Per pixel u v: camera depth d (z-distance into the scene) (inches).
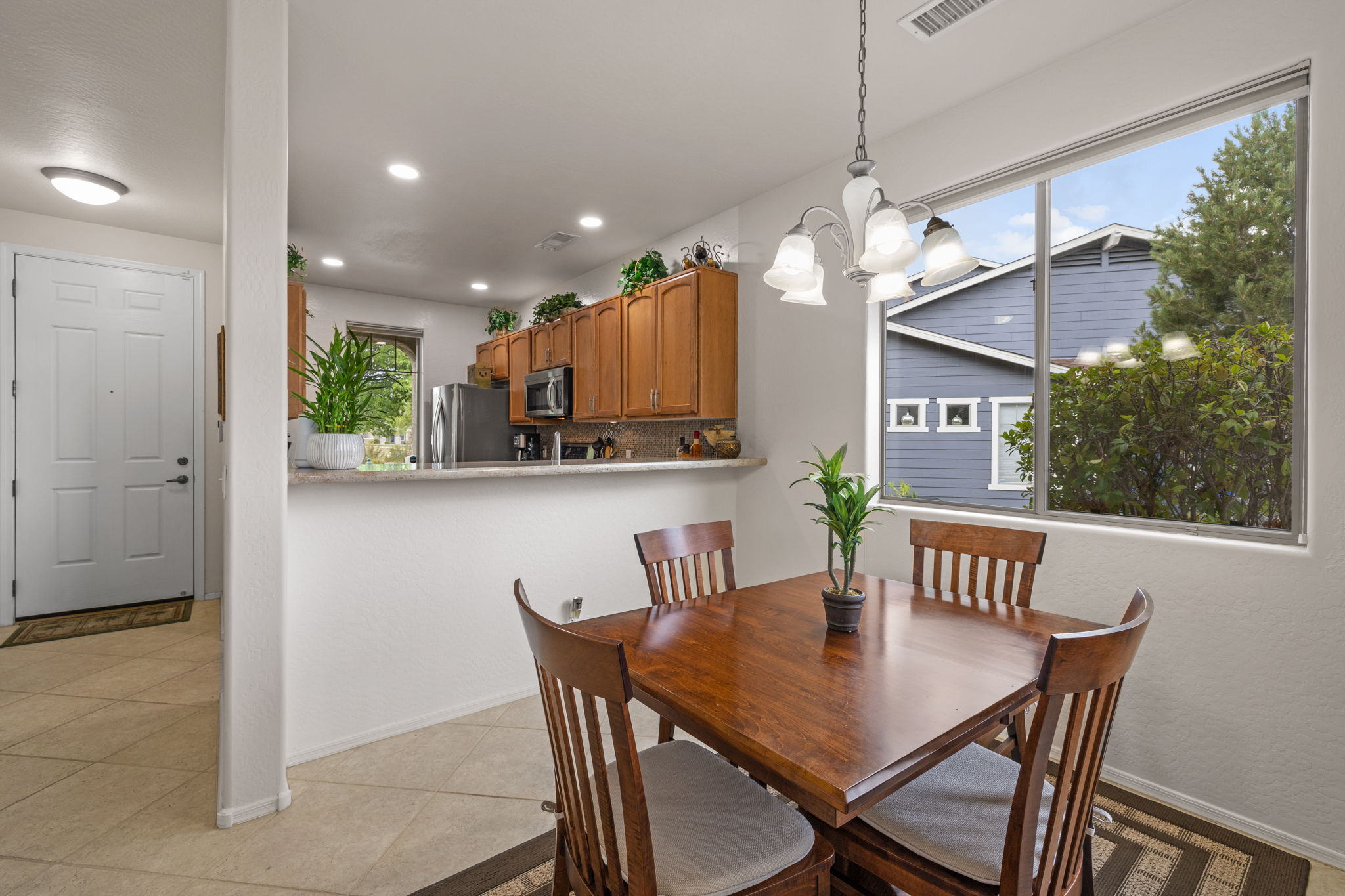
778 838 45.9
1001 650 57.6
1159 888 64.3
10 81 94.7
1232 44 74.4
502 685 108.8
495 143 114.3
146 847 70.1
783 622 66.4
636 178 129.8
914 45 87.0
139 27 82.2
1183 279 82.7
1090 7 78.8
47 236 151.0
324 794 81.0
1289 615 70.6
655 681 50.5
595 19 81.2
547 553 114.5
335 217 150.9
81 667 122.9
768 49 87.7
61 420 153.6
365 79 94.3
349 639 92.7
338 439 89.9
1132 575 83.3
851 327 121.2
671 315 148.0
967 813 47.7
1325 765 68.3
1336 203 67.4
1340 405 67.4
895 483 118.4
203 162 121.9
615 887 39.4
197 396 170.1
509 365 224.8
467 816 76.9
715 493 142.4
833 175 123.1
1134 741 83.3
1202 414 81.0
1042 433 97.1
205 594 171.3
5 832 72.6
